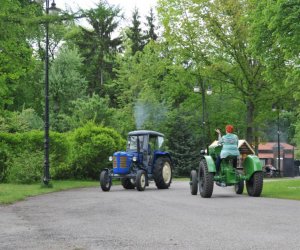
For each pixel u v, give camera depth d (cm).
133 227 876
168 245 687
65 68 4894
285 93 3772
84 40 5506
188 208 1199
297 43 2181
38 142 2861
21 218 1054
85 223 948
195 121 4622
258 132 4416
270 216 1003
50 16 1312
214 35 3856
